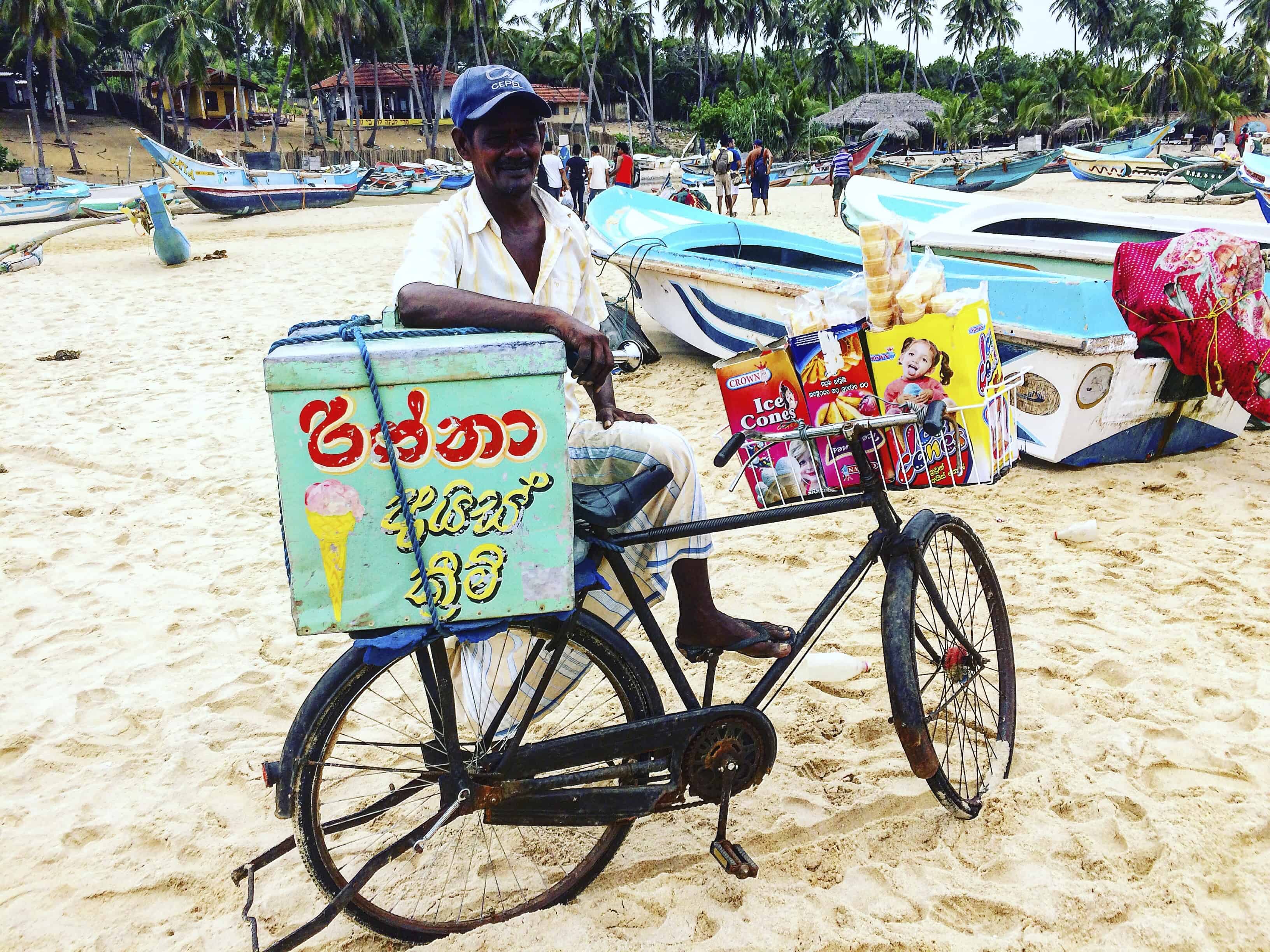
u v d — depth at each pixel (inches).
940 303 93.4
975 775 112.4
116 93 2657.5
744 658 142.3
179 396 289.4
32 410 277.6
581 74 2596.0
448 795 89.2
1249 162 792.3
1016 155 1375.5
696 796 104.0
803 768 116.0
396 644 78.6
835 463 100.7
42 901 99.3
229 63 3016.7
